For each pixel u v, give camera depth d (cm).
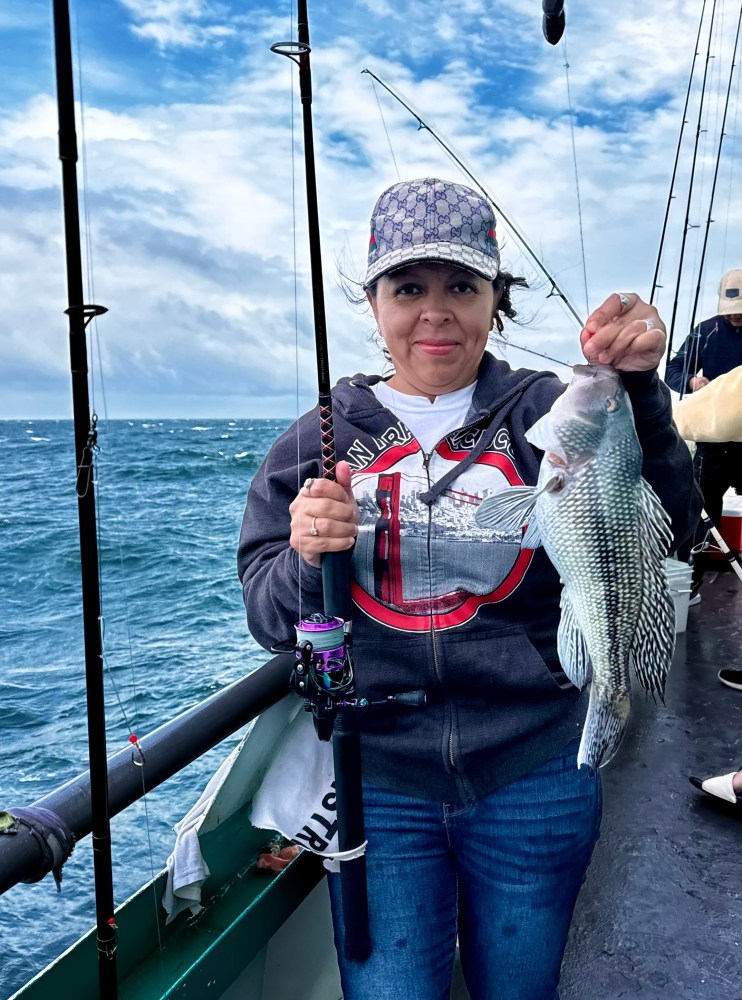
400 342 152
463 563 146
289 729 176
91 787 123
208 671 742
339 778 147
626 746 296
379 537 149
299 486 161
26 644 890
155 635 873
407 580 148
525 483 149
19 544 1411
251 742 177
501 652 147
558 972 158
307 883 180
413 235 142
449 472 149
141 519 1667
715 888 221
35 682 749
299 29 142
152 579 1155
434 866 155
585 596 142
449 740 149
